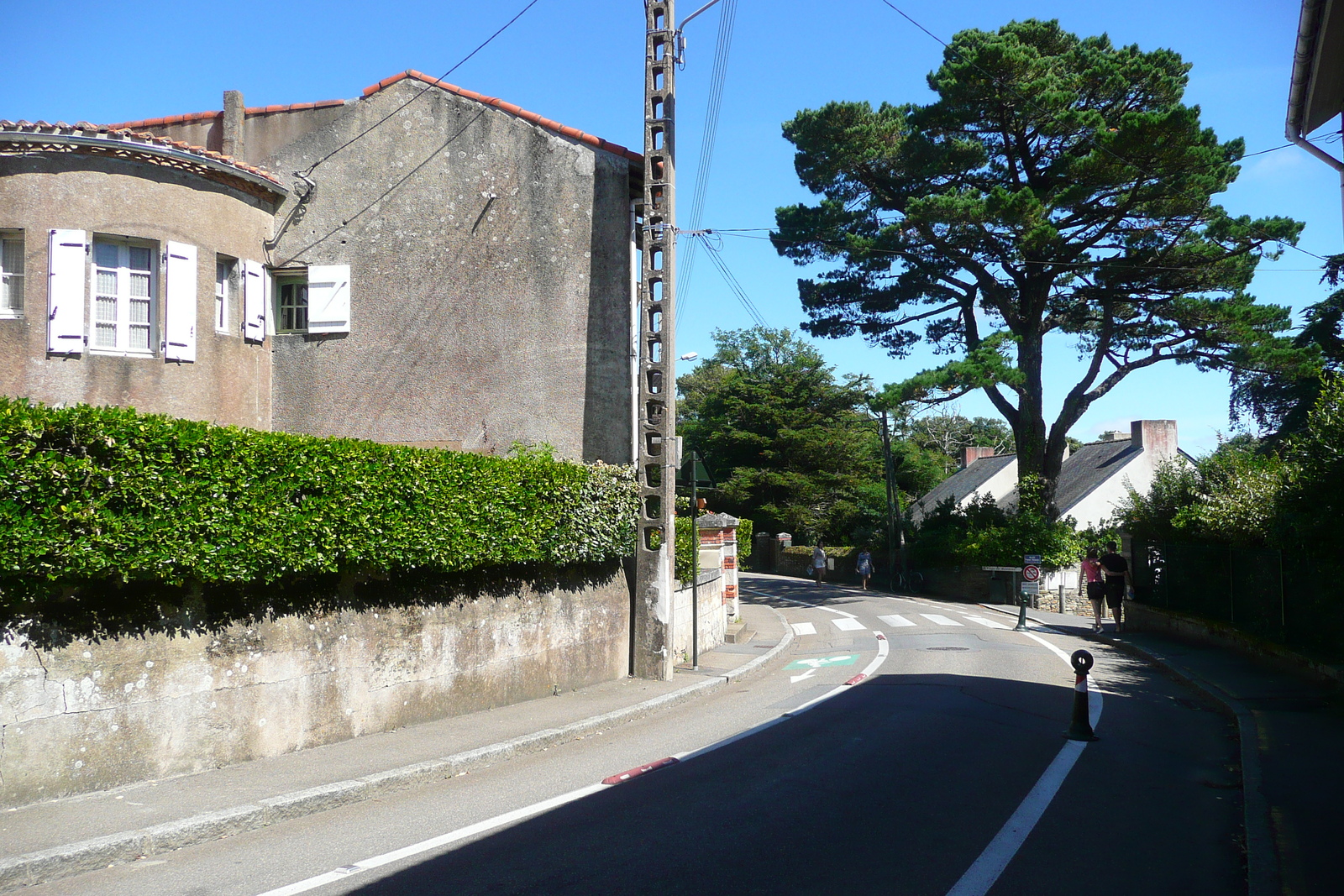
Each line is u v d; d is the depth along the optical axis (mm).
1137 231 28016
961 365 27844
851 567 44969
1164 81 26766
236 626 8297
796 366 55500
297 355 15859
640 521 14516
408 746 9227
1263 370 27016
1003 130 28016
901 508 53781
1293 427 26219
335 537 8750
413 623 10312
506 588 11797
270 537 8062
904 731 10227
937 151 27594
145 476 7117
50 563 6547
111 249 13172
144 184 13266
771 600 32156
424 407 15805
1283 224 26734
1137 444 42156
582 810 7328
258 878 5789
